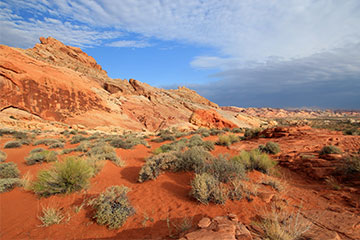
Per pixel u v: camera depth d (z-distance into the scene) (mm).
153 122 50719
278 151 10430
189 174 6363
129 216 3869
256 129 19719
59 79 40031
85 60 80500
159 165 6605
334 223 3215
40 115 34344
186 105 69562
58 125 33688
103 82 61000
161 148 12742
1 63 31844
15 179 5609
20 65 34875
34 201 4555
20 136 20484
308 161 8109
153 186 5641
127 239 3094
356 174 6129
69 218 3713
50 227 3508
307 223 3145
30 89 34312
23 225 3580
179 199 4617
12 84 32406
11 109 31453
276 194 4707
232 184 4941
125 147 14211
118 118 45625
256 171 6945
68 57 71312
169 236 3066
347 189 5250
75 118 38438
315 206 4227
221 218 2953
